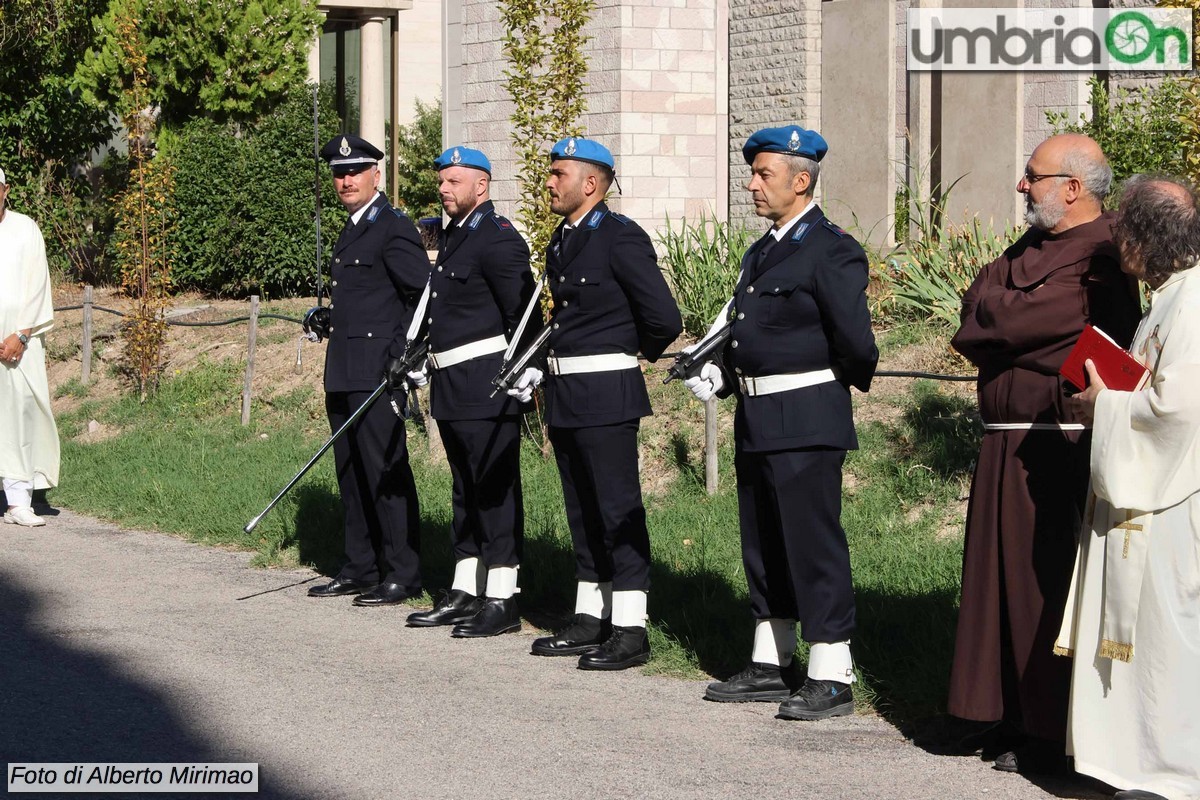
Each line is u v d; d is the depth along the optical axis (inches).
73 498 384.8
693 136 594.9
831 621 204.4
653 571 274.8
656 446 362.3
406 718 203.5
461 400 252.8
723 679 224.8
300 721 201.9
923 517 298.0
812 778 178.9
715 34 595.5
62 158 738.8
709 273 417.7
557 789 174.9
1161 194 169.2
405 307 277.9
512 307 249.9
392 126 834.2
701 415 369.1
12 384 354.0
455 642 248.8
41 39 713.6
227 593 284.7
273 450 421.1
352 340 277.0
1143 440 165.5
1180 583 165.3
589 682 223.5
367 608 274.4
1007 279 185.2
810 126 558.9
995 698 182.1
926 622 233.6
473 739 194.1
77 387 528.1
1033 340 179.0
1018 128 506.0
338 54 821.9
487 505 254.2
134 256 520.1
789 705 203.9
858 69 534.6
